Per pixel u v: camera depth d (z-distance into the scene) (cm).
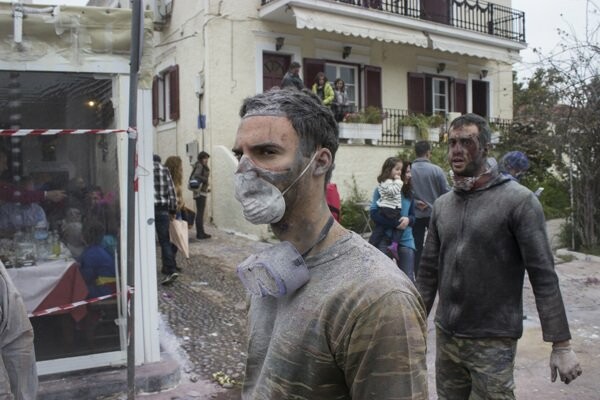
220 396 399
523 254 252
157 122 1422
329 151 128
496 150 1410
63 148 402
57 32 376
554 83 990
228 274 758
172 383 411
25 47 371
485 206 261
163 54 1362
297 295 123
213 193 1153
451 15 1553
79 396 385
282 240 130
